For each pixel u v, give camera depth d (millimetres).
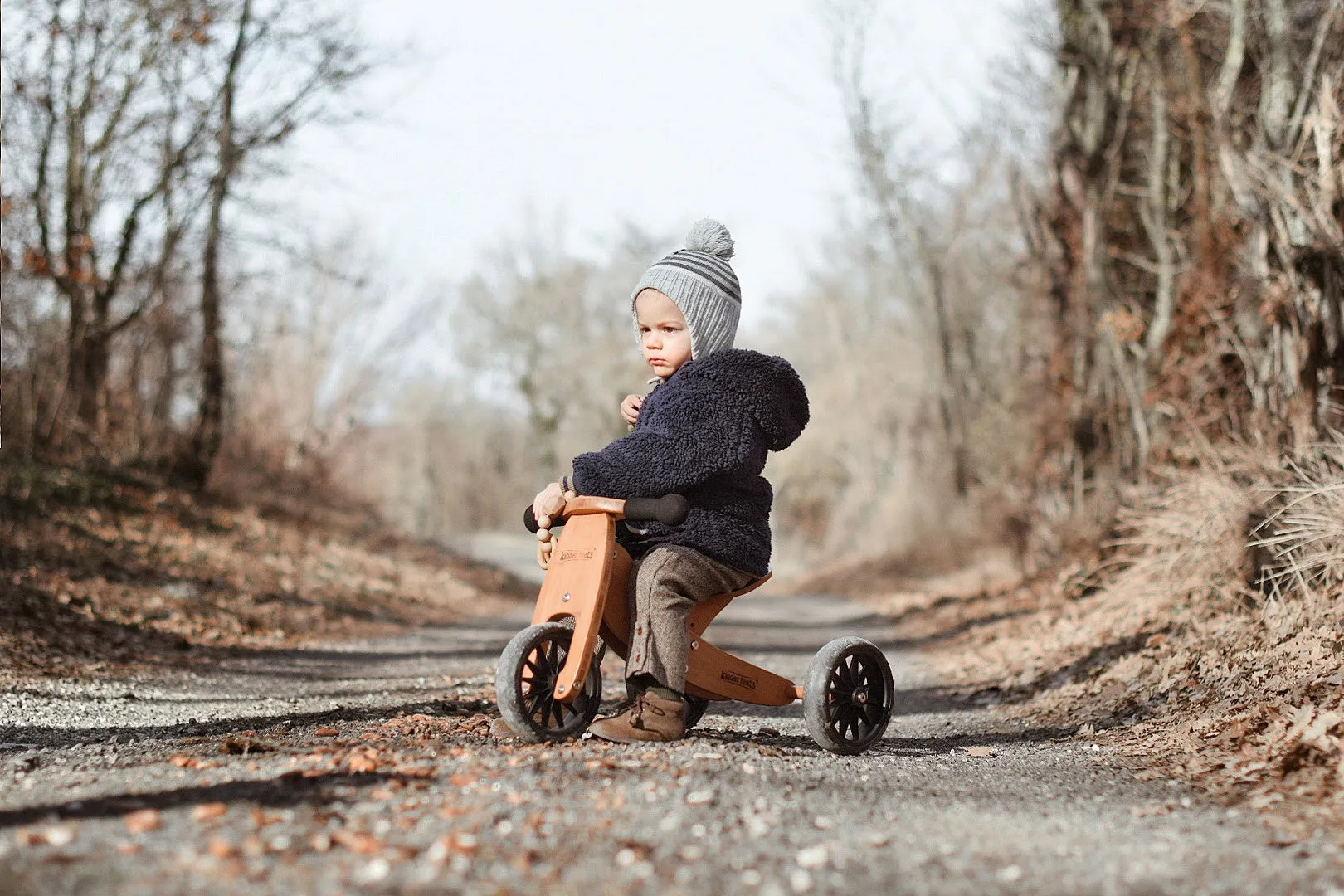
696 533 3871
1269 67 7391
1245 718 4254
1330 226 6570
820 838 2703
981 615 11992
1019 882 2426
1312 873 2480
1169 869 2523
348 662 8500
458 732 4148
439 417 66688
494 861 2391
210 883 2170
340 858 2354
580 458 3797
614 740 3754
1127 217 11758
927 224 27891
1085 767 3955
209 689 6391
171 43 13992
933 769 3781
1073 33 11859
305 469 21781
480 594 19172
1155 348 10188
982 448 23828
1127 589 8133
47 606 8086
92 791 2969
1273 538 6109
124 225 15219
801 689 4246
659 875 2357
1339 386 6543
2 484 11289
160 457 16406
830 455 50281
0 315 12984
